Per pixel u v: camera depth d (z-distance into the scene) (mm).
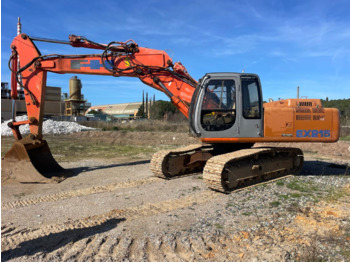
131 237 4328
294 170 8930
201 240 4230
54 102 47781
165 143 19891
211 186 6969
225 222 4934
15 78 9156
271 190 7020
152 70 9023
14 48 9102
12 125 9188
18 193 7195
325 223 4828
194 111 7848
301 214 5270
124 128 28938
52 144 18531
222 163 6688
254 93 7801
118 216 5285
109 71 9078
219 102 7711
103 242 4195
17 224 5059
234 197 6512
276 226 4738
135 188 7496
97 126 31234
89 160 12562
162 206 5910
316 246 4023
